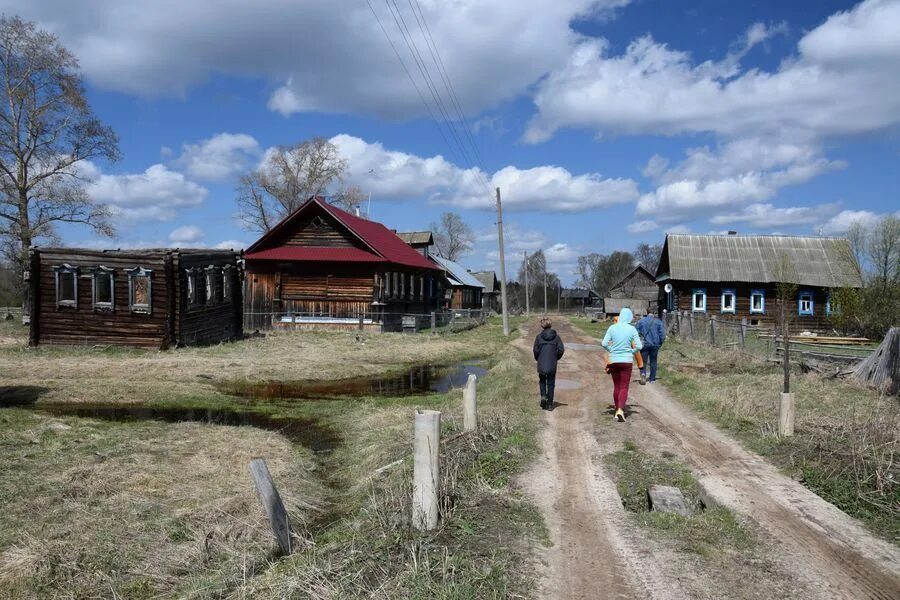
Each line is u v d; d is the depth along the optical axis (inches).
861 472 283.4
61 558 225.3
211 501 282.5
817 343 1048.2
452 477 263.7
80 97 1494.8
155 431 410.9
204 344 908.0
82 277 814.5
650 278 2962.6
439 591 174.7
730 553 209.6
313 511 286.4
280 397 569.6
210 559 233.1
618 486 286.2
